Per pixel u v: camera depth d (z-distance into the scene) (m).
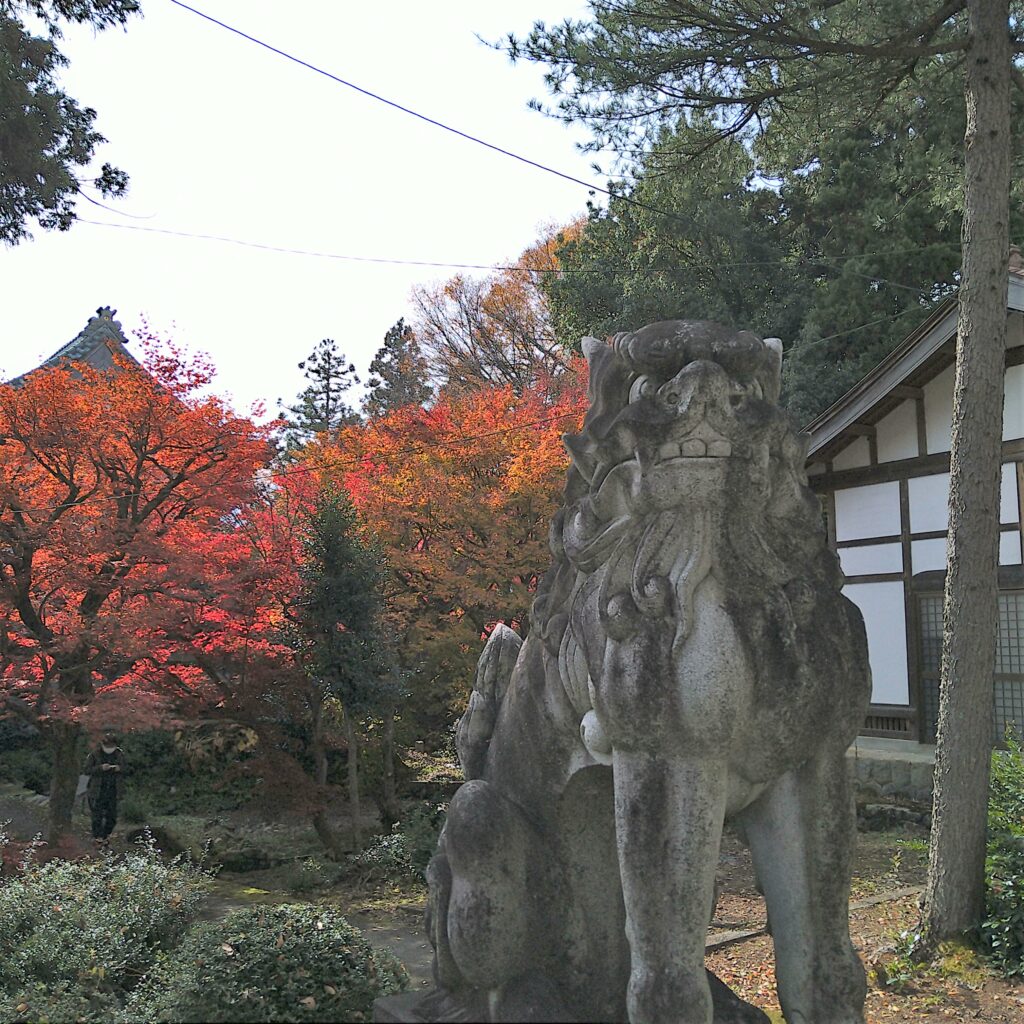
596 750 2.67
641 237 18.91
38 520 8.71
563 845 2.91
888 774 11.09
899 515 11.73
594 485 2.71
